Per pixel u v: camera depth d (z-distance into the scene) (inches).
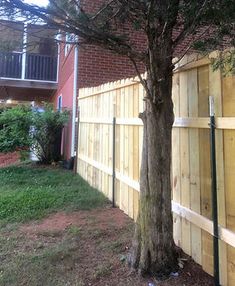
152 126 124.4
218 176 114.7
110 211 204.8
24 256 139.2
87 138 302.5
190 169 134.1
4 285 118.1
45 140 400.8
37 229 171.6
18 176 317.7
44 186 272.5
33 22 116.9
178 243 144.3
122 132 212.2
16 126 381.7
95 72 368.2
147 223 123.6
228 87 109.2
